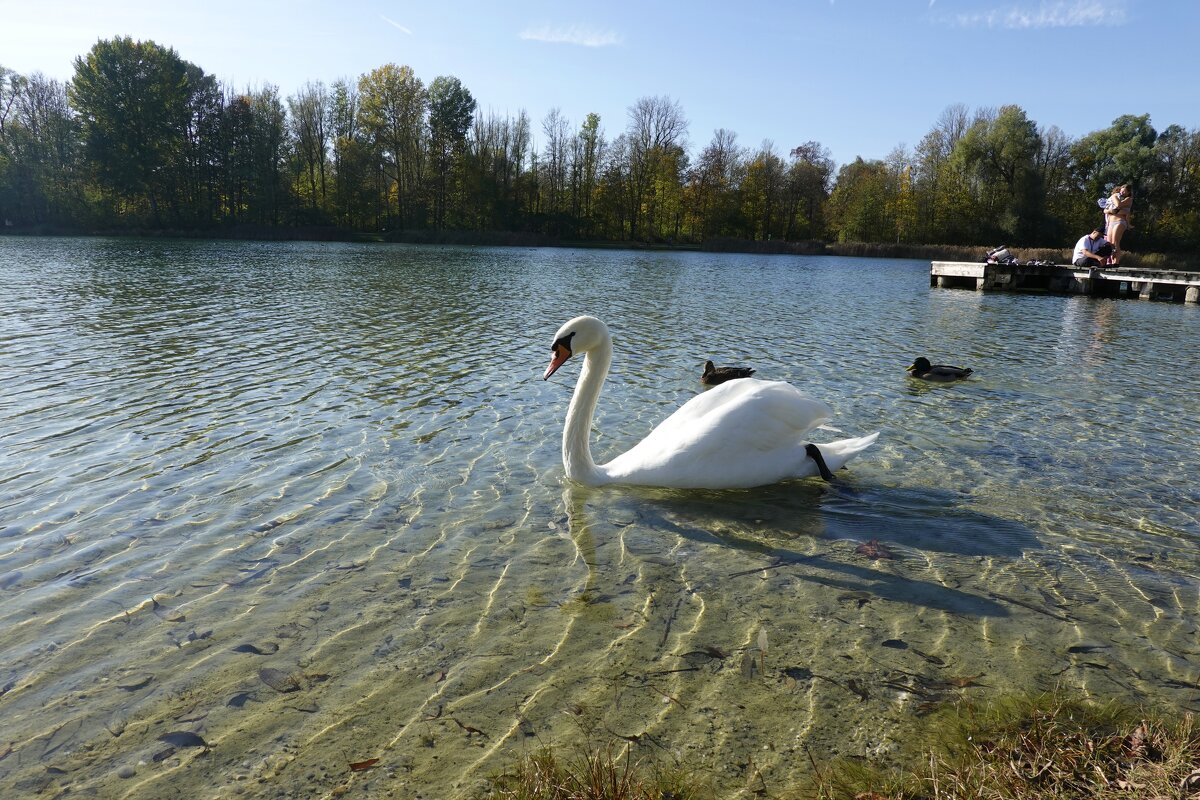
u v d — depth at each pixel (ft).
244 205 270.05
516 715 12.02
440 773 10.74
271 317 54.90
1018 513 21.13
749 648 13.99
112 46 222.28
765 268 169.07
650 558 17.74
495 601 15.56
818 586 16.55
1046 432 29.89
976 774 10.51
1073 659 13.80
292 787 10.49
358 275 98.94
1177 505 21.94
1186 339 61.26
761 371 41.73
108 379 33.71
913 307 84.99
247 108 258.98
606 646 13.98
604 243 300.20
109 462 23.18
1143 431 30.30
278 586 15.98
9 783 10.49
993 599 16.10
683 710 12.17
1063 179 278.05
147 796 10.31
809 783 10.59
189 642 13.89
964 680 13.07
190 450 24.43
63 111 245.86
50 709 12.05
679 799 10.25
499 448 25.53
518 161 310.04
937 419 31.71
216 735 11.51
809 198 332.80
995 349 53.62
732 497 21.81
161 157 237.25
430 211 293.02
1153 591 16.62
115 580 16.14
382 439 26.07
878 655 13.84
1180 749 10.72
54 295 65.00
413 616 14.90
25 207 232.53
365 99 275.59
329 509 20.07
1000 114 265.34
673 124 314.35
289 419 28.14
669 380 37.86
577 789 10.10
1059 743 11.16
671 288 98.43
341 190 273.75
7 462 23.03
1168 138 258.16
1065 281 117.70
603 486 22.25
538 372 37.42
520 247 261.24
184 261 116.57
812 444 22.89
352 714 12.01
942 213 292.61
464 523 19.44
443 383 34.50
